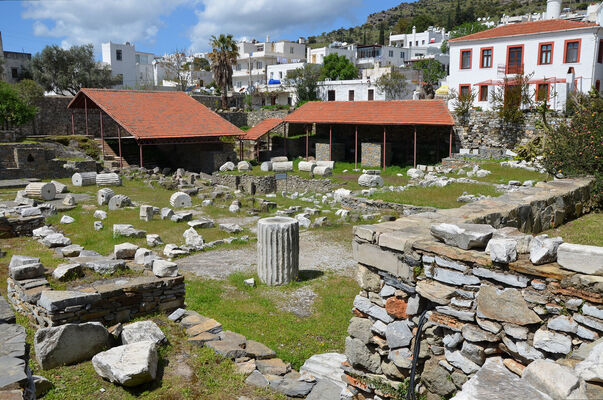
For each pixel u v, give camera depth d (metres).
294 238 13.09
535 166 26.11
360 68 87.44
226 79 60.81
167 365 6.93
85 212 22.89
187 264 15.11
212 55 60.34
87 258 10.15
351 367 6.55
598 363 3.61
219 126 43.88
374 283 6.28
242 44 97.25
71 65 63.97
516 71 39.72
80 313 7.50
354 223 20.81
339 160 43.94
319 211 23.59
